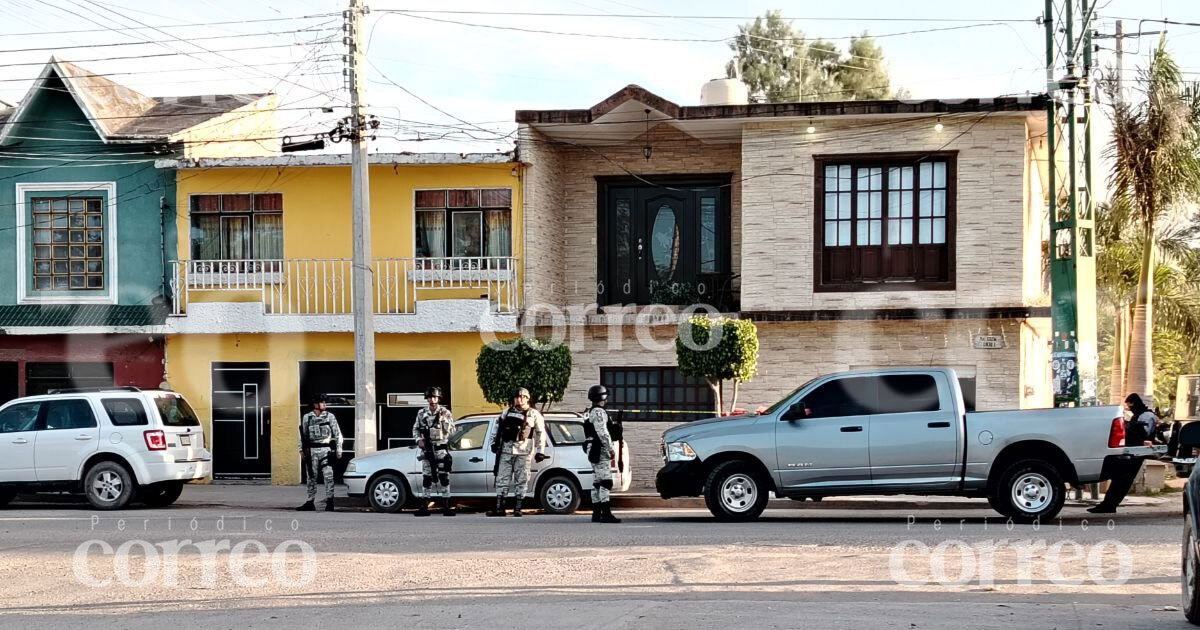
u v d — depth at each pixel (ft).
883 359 78.79
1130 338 95.45
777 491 55.62
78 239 87.20
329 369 84.53
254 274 84.53
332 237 84.48
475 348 82.69
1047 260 90.99
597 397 57.67
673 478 56.18
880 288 78.38
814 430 55.31
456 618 32.32
